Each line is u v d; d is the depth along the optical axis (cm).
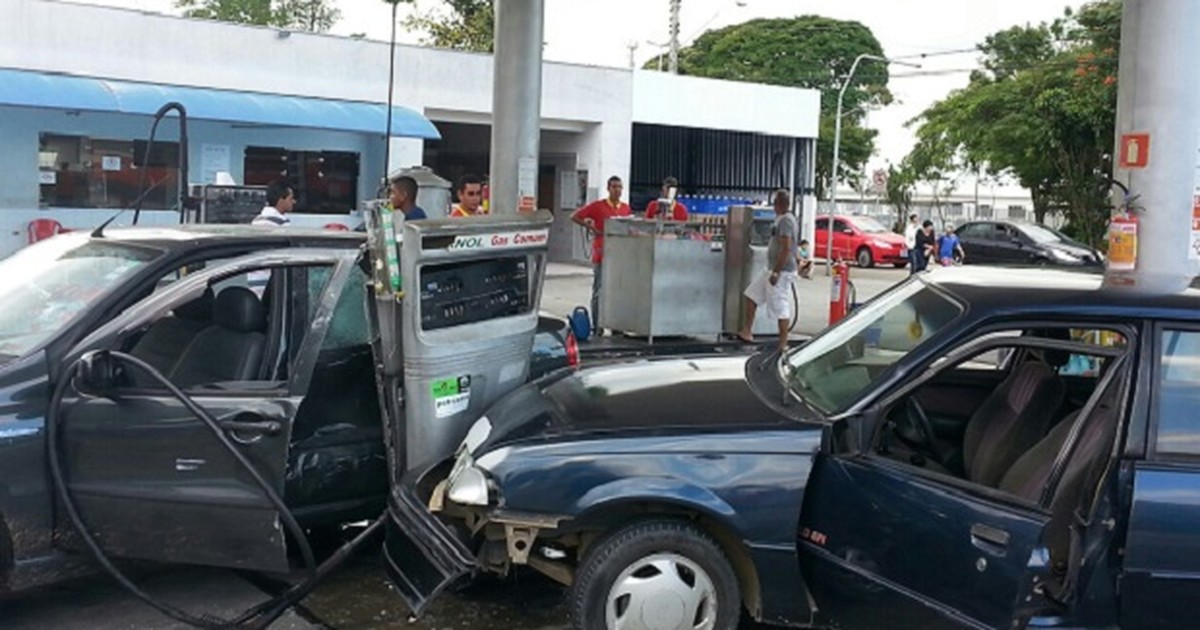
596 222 1333
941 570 388
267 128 2000
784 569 412
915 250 2378
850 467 409
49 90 1636
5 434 433
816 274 2722
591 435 421
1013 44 3825
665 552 416
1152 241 848
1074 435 402
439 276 491
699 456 414
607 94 2473
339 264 506
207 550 453
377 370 485
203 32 1880
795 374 479
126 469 450
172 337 525
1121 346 402
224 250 518
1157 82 838
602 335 1266
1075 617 388
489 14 3538
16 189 1716
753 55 5069
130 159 1831
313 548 562
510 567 499
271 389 467
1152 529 379
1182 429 387
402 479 476
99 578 527
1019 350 482
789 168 3000
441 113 2250
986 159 3438
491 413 482
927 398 523
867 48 5034
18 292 503
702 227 1230
